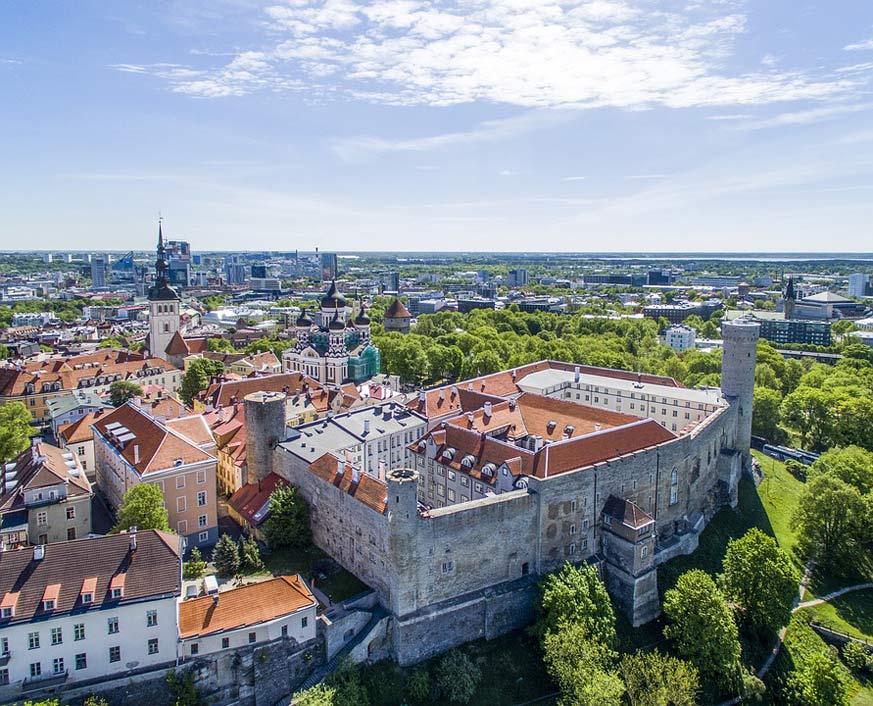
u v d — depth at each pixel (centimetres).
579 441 11162
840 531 12506
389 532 8819
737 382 15588
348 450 12225
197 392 19250
